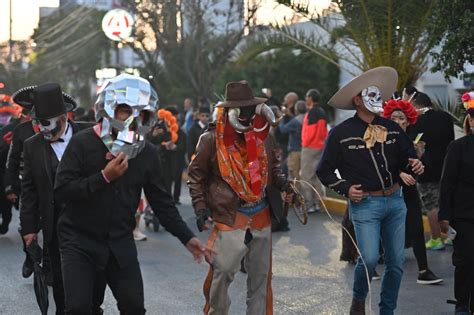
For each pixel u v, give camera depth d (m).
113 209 5.88
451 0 11.57
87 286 5.79
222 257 6.64
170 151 15.52
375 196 7.25
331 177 7.29
